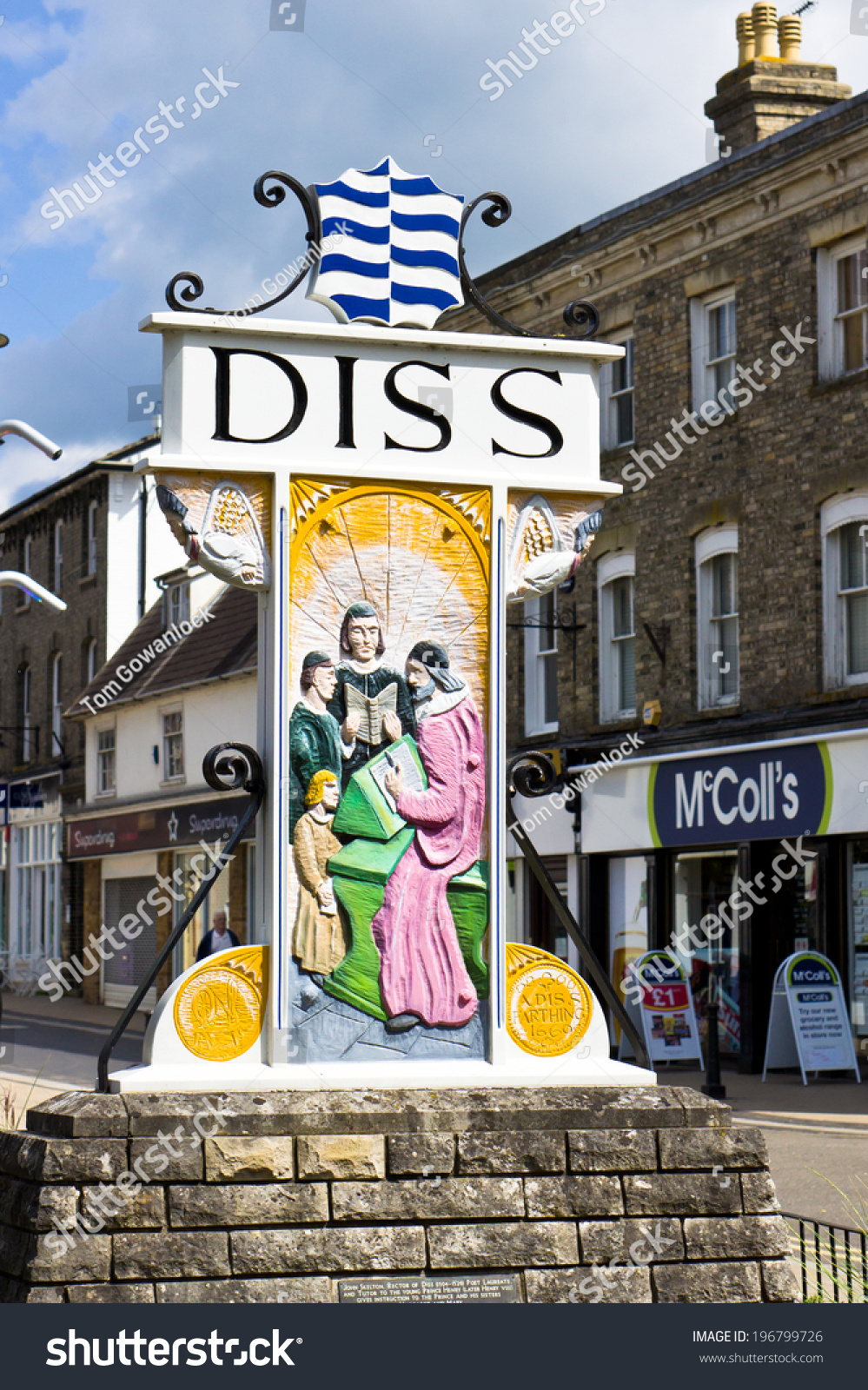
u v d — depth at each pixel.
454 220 6.41
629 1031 6.19
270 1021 5.81
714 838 18.84
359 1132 5.55
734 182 18.98
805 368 18.23
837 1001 16.58
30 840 38.16
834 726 17.33
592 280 21.42
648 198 20.53
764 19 21.03
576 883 21.33
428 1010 5.96
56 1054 19.47
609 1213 5.64
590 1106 5.77
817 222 18.14
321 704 5.96
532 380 6.34
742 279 19.12
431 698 6.07
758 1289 5.68
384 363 6.18
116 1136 5.39
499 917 6.05
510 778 6.33
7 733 40.19
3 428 8.02
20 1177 5.50
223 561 5.93
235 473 5.95
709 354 19.91
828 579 17.95
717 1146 5.79
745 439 18.98
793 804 17.72
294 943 5.86
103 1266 5.25
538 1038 6.09
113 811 31.36
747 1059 17.80
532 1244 5.55
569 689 21.80
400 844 6.00
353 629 6.02
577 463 6.35
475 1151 5.60
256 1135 5.47
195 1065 5.74
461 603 6.13
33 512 38.72
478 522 6.16
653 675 20.19
